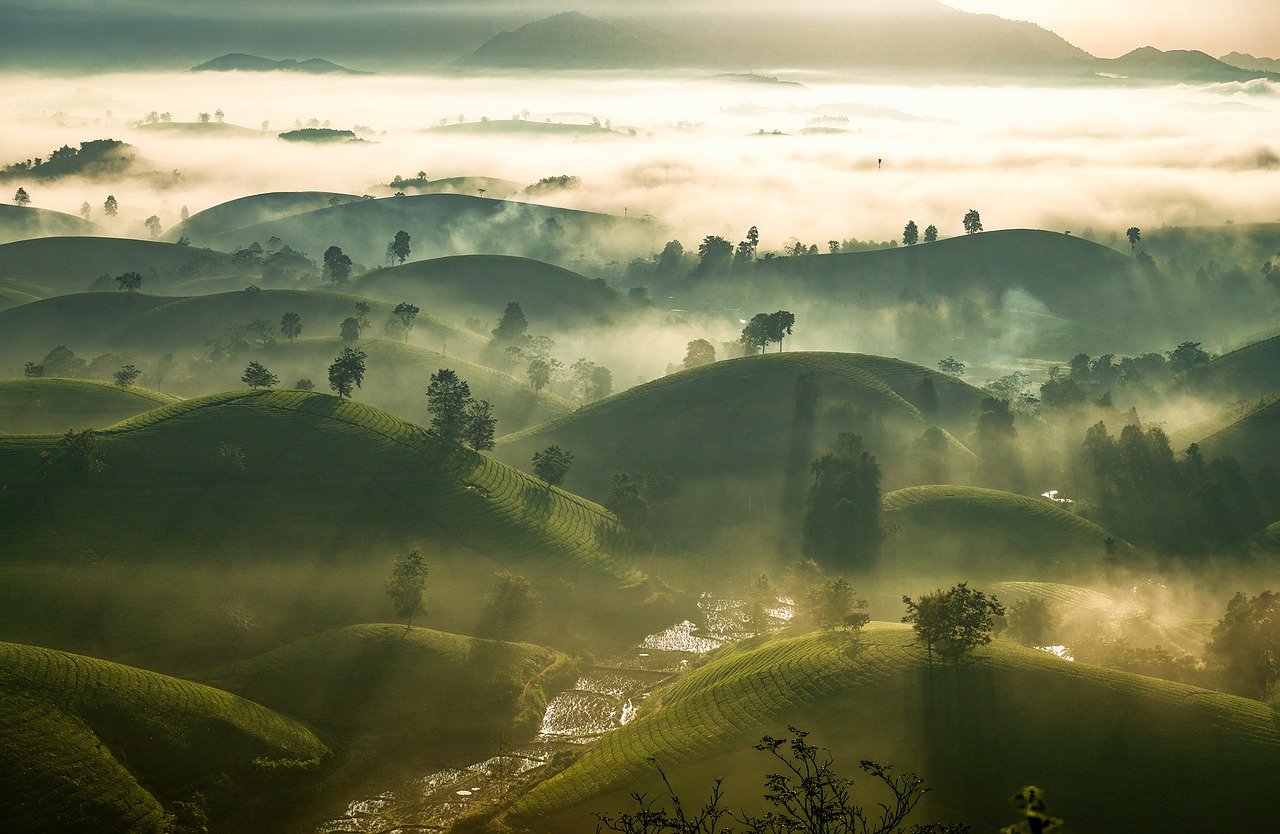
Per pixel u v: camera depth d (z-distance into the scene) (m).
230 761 115.31
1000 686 120.44
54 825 99.75
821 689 124.19
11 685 110.94
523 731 136.00
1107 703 116.69
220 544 171.00
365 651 142.50
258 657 142.38
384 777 123.81
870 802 106.38
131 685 119.00
